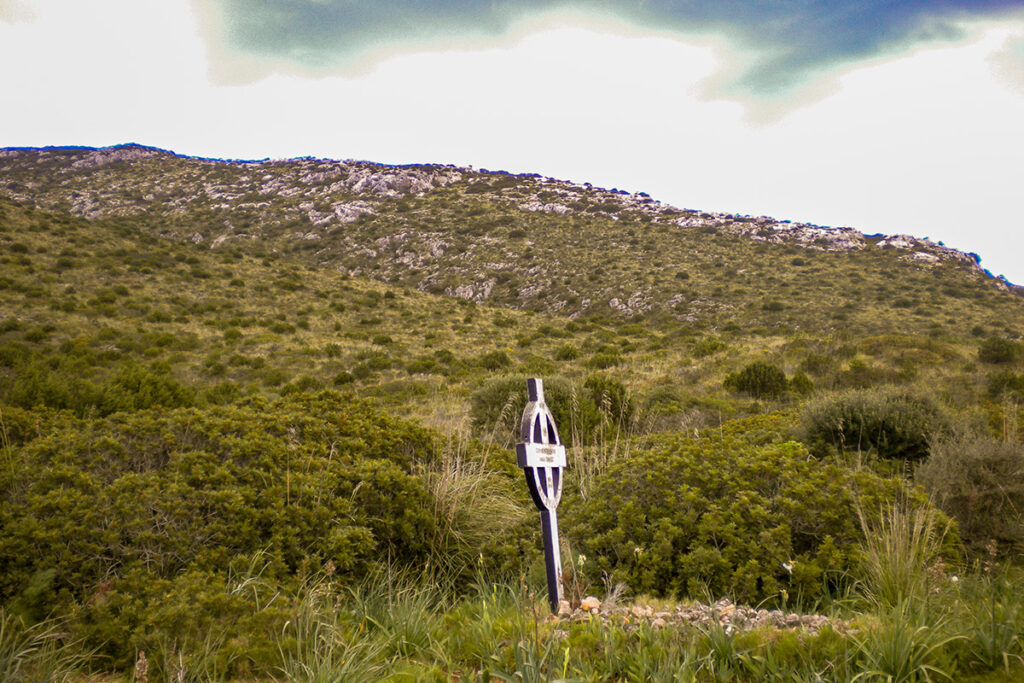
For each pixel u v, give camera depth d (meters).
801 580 3.74
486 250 72.38
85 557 3.48
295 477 4.37
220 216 86.38
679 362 27.75
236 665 2.96
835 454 6.80
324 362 27.95
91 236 42.81
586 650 2.98
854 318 44.84
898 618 2.84
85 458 4.25
